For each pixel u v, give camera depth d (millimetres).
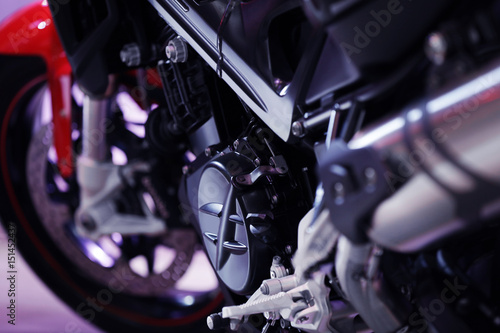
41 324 1862
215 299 1704
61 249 1858
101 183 1696
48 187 1922
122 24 1349
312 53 954
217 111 1243
